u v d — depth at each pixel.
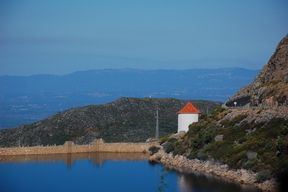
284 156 133.38
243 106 196.25
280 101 165.50
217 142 163.00
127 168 177.62
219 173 149.62
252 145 146.50
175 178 150.88
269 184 128.50
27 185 155.50
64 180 161.75
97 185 153.12
